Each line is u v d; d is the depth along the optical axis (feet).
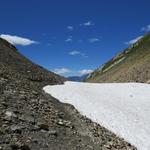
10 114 62.34
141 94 157.69
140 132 92.68
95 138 72.49
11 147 49.67
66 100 120.78
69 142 62.08
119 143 77.10
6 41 250.37
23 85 104.17
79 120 86.69
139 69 289.33
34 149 52.70
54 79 199.21
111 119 101.35
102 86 189.37
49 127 66.03
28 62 211.00
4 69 125.49
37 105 80.84
